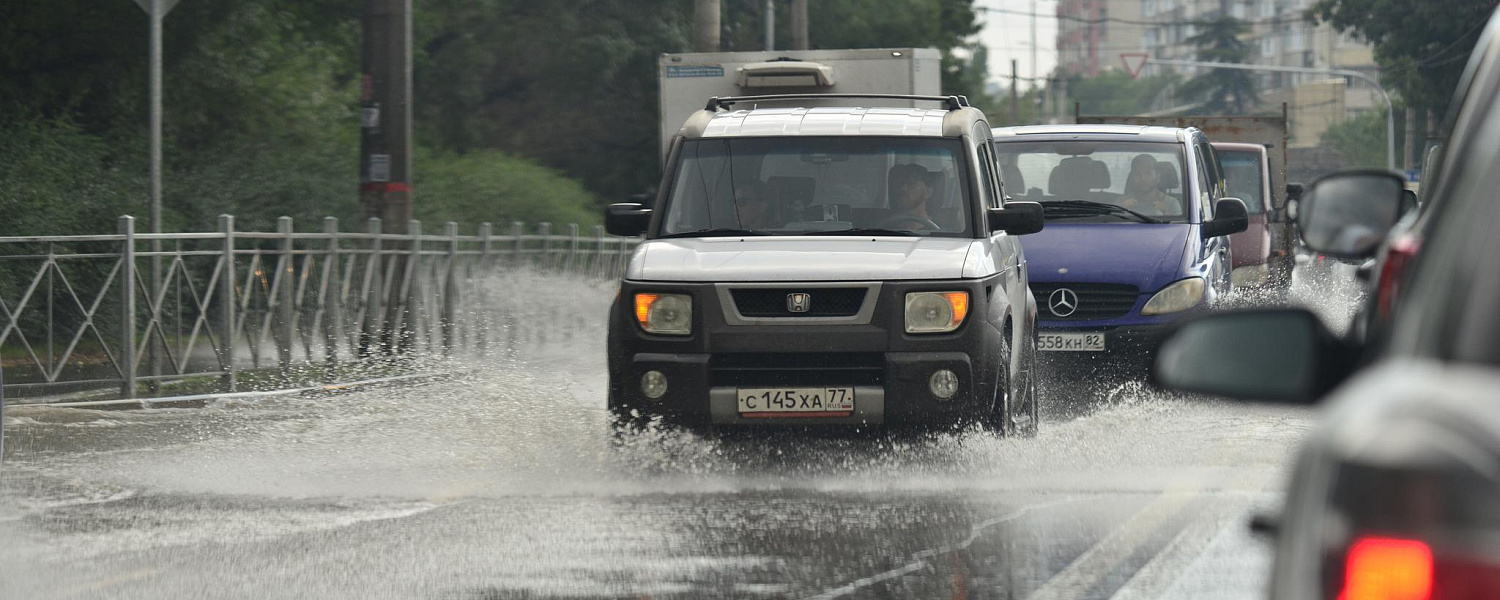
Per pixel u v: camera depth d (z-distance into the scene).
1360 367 6.94
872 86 55.22
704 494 22.70
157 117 35.84
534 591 16.83
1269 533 7.82
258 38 66.88
